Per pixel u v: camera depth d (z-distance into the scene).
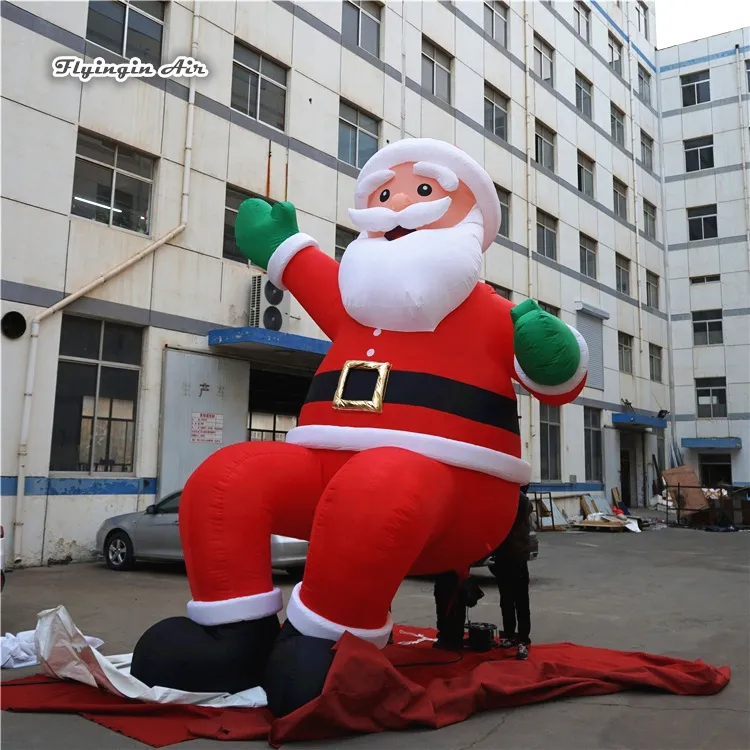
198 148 11.89
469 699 3.94
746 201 27.59
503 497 4.32
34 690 4.18
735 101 28.36
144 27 11.48
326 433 4.11
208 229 11.94
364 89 15.13
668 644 6.05
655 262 28.08
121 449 10.78
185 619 3.99
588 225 23.34
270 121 13.31
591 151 24.05
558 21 23.02
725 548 14.52
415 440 3.92
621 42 27.31
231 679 3.82
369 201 4.75
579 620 7.09
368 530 3.60
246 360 12.40
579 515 20.83
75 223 10.22
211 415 11.73
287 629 3.74
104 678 3.94
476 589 4.79
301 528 4.23
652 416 26.42
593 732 3.76
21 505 9.40
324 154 13.99
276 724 3.39
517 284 19.48
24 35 9.84
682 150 29.25
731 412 27.08
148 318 11.04
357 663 3.53
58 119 10.12
